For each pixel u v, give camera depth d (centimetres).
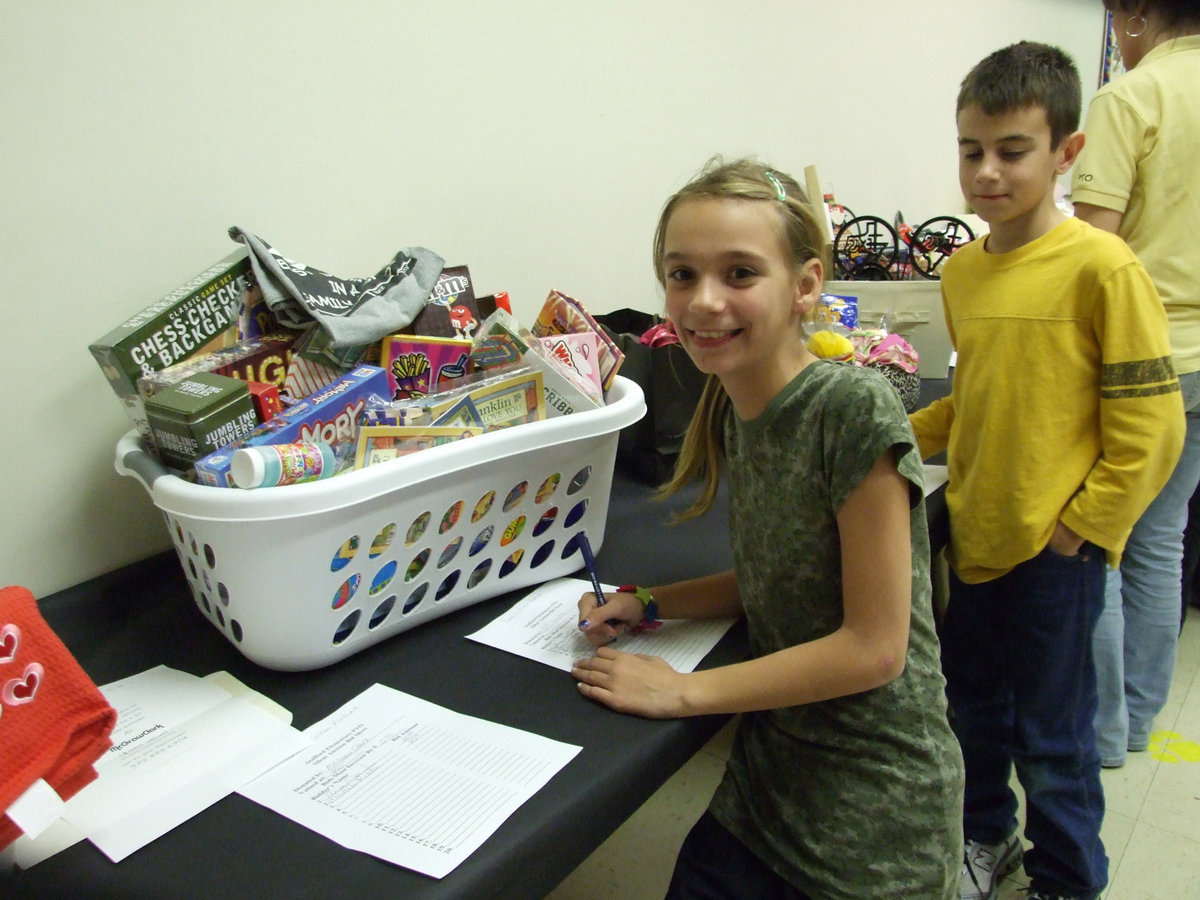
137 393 75
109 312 86
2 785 46
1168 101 120
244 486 61
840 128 208
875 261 176
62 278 82
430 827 52
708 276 65
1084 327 98
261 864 50
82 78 80
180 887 48
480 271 124
